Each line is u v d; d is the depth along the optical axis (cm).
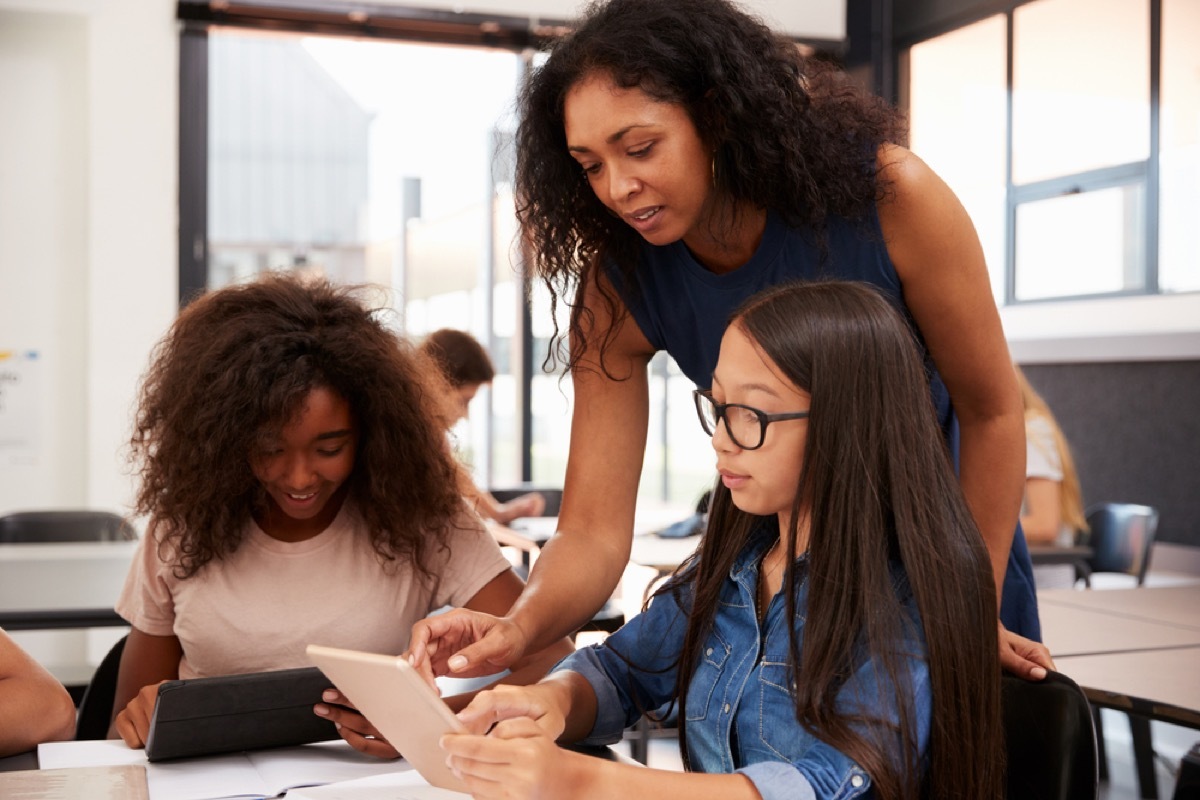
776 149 119
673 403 602
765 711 111
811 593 105
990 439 138
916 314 133
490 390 509
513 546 349
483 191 501
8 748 125
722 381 109
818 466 105
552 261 141
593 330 146
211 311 150
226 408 139
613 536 143
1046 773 112
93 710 158
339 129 482
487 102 495
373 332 151
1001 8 602
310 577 153
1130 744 347
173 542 150
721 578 121
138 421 156
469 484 168
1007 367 136
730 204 127
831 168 122
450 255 500
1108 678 165
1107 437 591
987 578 106
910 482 104
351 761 121
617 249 139
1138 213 595
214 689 117
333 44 476
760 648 115
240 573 152
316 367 141
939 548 104
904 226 127
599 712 123
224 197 465
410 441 151
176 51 446
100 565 272
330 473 143
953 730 102
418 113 490
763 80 117
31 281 441
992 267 679
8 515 317
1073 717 111
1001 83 645
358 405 147
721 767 115
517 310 509
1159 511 564
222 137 464
